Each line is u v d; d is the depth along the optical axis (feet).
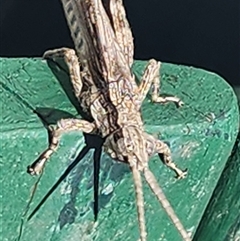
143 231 0.41
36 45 0.80
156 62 0.45
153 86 0.45
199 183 0.46
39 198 0.43
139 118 0.42
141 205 0.41
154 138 0.42
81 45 0.46
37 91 0.44
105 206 0.45
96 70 0.44
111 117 0.42
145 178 0.42
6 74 0.45
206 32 0.82
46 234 0.45
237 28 0.82
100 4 0.45
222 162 0.46
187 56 0.80
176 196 0.46
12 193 0.43
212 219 0.48
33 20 0.82
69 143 0.42
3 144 0.41
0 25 0.81
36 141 0.42
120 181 0.44
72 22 0.47
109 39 0.44
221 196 0.48
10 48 0.80
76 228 0.45
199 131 0.43
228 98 0.45
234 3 0.84
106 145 0.41
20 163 0.42
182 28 0.82
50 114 0.43
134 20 0.82
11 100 0.43
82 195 0.44
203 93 0.46
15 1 0.83
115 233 0.46
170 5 0.83
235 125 0.45
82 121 0.42
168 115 0.44
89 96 0.43
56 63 0.46
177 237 0.48
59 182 0.43
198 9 0.83
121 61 0.44
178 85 0.46
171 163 0.43
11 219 0.44
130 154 0.41
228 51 0.81
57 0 0.83
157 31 0.82
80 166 0.43
